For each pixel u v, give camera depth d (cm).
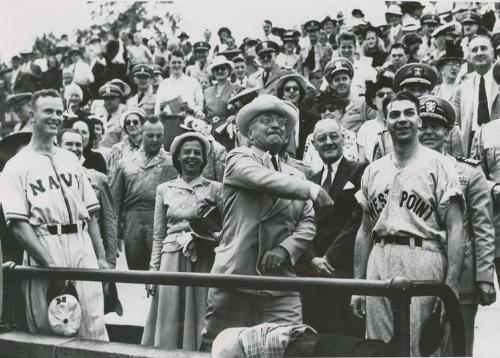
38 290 468
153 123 688
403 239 423
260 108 444
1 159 543
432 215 423
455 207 422
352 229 496
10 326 471
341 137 537
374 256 435
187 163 566
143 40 1030
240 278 386
